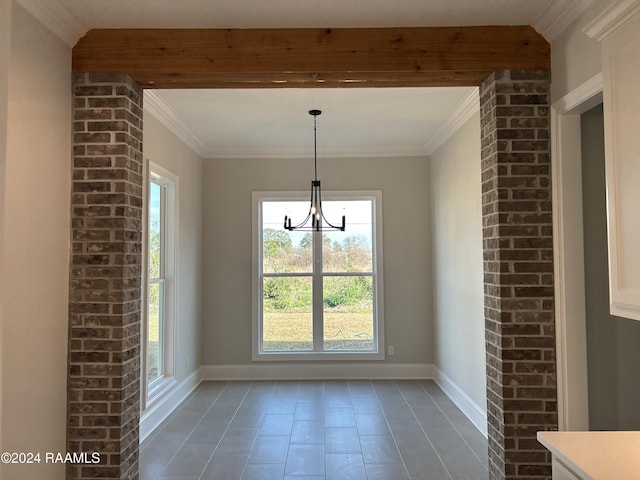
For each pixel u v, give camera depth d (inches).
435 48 106.1
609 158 72.0
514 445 102.7
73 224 104.0
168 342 182.1
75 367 102.2
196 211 217.6
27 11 88.5
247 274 229.1
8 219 82.6
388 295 228.7
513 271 105.1
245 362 226.8
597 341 104.2
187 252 202.1
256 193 230.4
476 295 160.6
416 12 99.9
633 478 52.2
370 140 214.7
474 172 161.8
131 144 108.3
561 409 102.3
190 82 111.7
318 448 141.3
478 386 159.3
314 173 230.7
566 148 103.8
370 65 105.7
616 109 70.3
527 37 106.7
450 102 162.2
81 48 105.8
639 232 65.7
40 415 92.0
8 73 83.0
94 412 101.7
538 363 103.6
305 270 233.8
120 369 102.2
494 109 107.0
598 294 104.6
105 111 105.3
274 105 163.5
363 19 102.6
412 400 189.8
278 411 176.7
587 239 104.9
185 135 193.3
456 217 184.4
